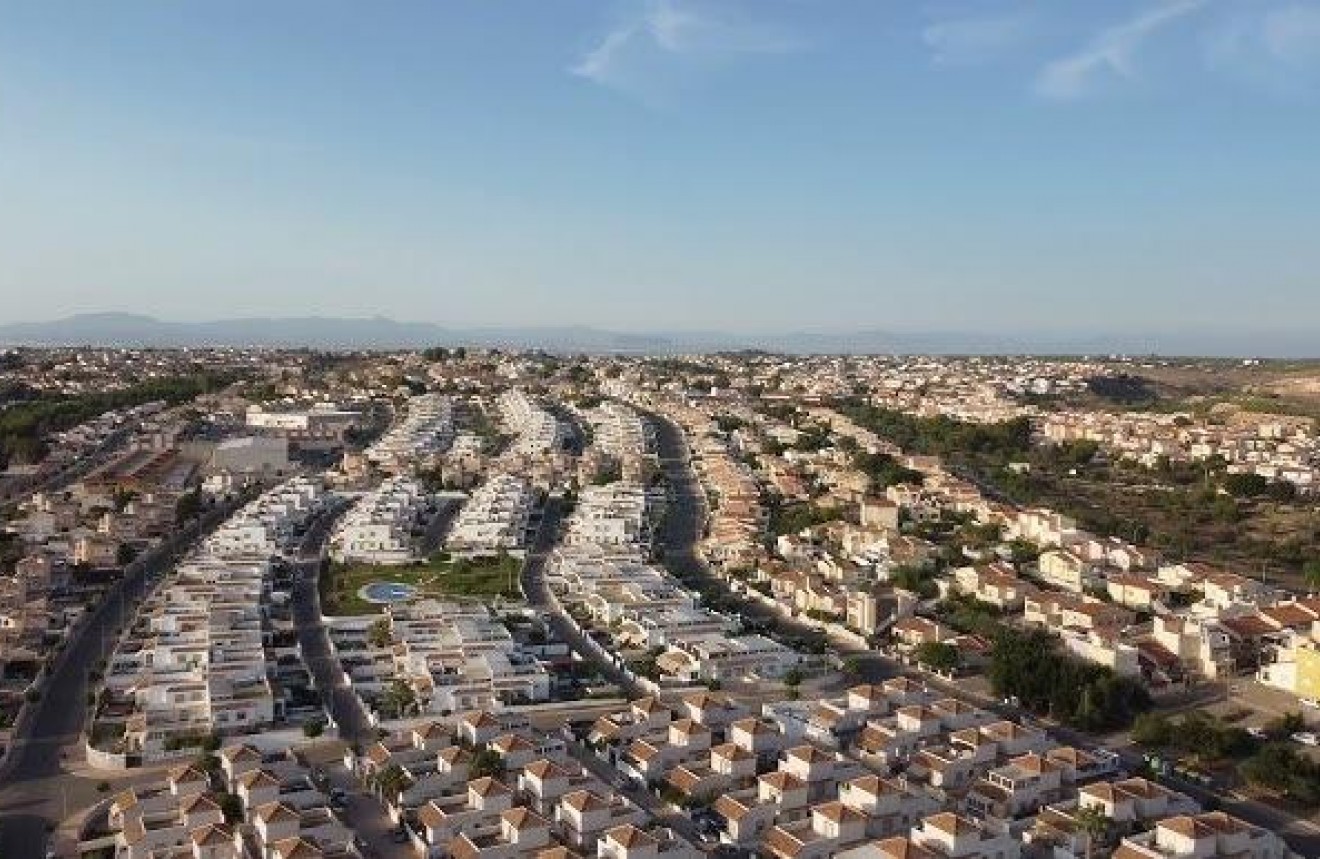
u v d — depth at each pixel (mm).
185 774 155000
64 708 194125
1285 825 153750
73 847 143125
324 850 138750
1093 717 187875
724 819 149625
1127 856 135750
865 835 143750
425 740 167875
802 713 189000
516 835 138875
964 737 171875
